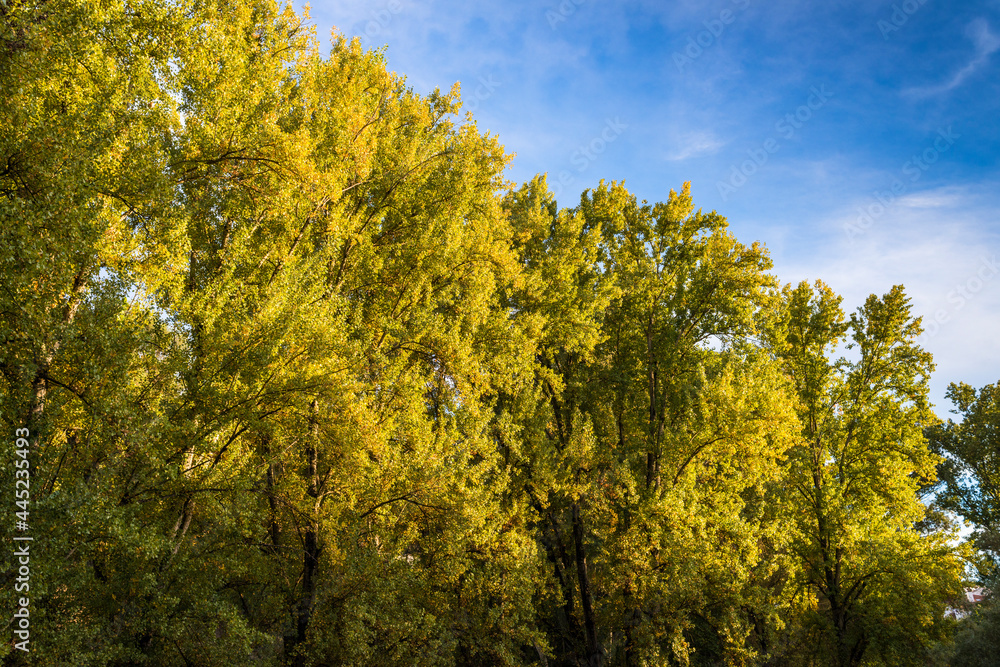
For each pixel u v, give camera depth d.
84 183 7.82
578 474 17.48
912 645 19.12
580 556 17.89
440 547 13.60
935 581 19.56
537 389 17.47
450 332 14.28
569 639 18.69
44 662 7.38
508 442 15.75
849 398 22.64
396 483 12.73
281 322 10.02
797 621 21.16
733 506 18.89
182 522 11.04
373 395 12.81
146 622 9.12
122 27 8.90
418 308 14.70
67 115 7.97
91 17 8.32
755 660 17.69
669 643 16.03
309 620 11.69
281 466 13.12
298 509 12.09
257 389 10.18
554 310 18.17
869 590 20.19
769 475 18.98
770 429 17.41
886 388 22.41
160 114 9.09
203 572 10.59
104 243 8.09
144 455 9.01
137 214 9.31
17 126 7.63
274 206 11.09
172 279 9.28
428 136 16.22
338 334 10.88
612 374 20.80
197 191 10.87
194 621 9.63
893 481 21.50
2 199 7.33
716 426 17.55
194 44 10.04
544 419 17.50
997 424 33.47
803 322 23.28
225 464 10.38
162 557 9.66
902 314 22.09
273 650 11.64
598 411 20.70
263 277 11.36
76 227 7.57
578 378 19.80
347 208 14.21
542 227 20.00
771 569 19.61
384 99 15.24
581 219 19.78
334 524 12.13
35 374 7.71
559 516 17.75
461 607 14.77
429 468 12.57
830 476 22.30
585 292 18.61
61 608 8.43
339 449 11.52
